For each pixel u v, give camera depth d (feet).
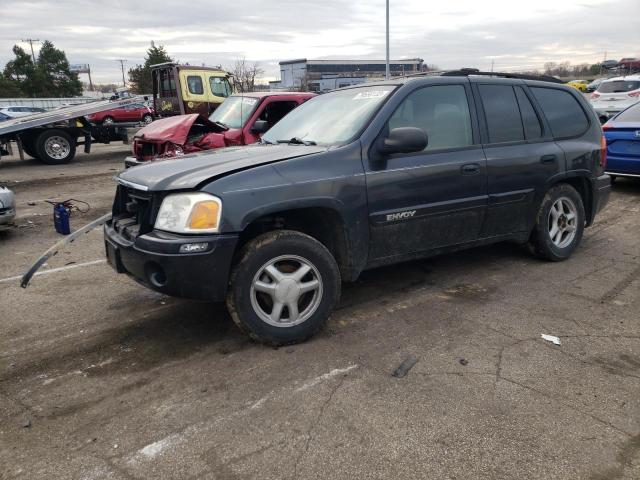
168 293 10.93
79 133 52.31
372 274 16.58
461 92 14.76
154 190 11.04
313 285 11.91
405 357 11.27
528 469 7.86
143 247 10.86
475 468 7.90
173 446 8.54
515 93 16.05
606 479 7.66
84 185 37.76
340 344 11.93
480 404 9.49
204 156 13.00
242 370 10.85
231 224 10.77
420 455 8.20
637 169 27.35
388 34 84.28
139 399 9.91
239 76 135.13
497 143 15.16
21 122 47.44
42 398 10.03
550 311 13.58
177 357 11.50
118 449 8.50
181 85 44.65
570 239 17.63
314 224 12.76
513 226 15.93
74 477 7.90
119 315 13.92
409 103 13.62
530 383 10.17
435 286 15.47
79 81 253.03
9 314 14.14
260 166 11.44
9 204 22.31
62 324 13.42
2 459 8.33
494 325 12.80
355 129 12.97
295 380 10.41
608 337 12.09
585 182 17.87
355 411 9.35
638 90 53.31
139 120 86.22
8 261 19.24
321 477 7.79
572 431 8.71
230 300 11.31
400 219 13.14
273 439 8.64
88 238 22.40
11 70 231.91
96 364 11.30
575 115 17.69
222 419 9.21
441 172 13.70
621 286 15.28
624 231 21.53
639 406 9.40
